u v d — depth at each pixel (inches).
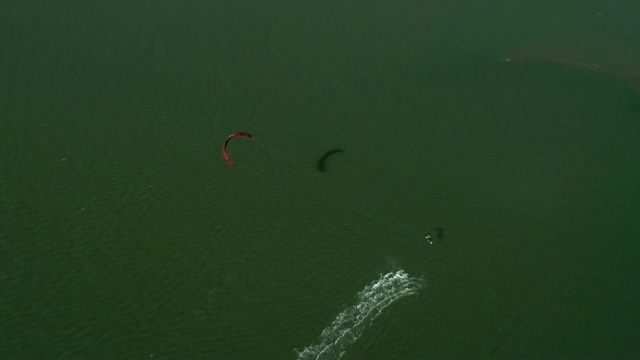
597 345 1631.4
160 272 1711.4
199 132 2108.8
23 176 1916.8
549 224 1908.2
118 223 1819.6
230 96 2257.6
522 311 1694.1
